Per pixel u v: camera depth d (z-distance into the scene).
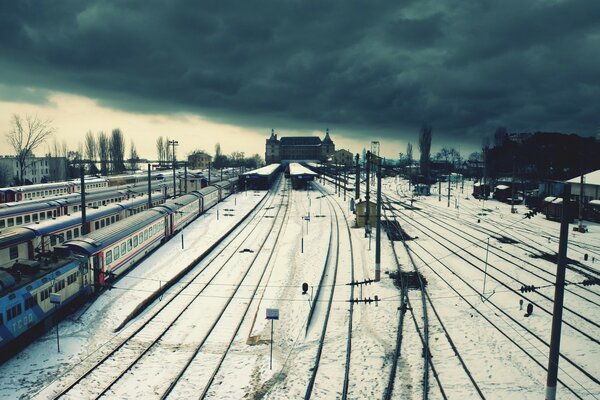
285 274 32.84
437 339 20.81
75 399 16.03
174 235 48.41
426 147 119.75
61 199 46.62
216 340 21.34
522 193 84.44
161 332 22.11
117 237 31.03
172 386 16.88
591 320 22.89
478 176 124.75
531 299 26.11
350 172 175.88
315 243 44.06
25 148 73.00
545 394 15.51
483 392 16.22
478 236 46.41
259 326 23.17
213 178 123.81
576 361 18.47
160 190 77.69
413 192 99.44
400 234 47.91
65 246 25.75
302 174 110.25
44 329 21.84
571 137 95.56
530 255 37.16
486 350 19.61
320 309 25.42
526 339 20.72
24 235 29.64
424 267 33.75
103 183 76.38
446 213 65.88
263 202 84.25
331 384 17.09
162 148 159.00
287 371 18.31
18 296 19.55
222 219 60.66
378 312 24.48
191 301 26.70
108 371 18.11
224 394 16.52
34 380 17.41
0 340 18.34
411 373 17.80
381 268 33.75
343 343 20.73
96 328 22.50
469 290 27.94
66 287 23.86
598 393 16.03
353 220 59.88
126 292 27.95
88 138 126.44
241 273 33.16
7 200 53.91
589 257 36.47
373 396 16.14
